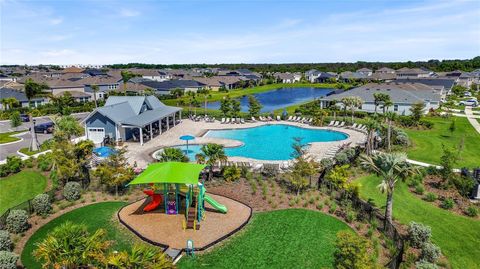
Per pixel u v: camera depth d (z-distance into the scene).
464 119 67.31
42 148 43.94
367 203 25.66
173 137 52.56
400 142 46.31
